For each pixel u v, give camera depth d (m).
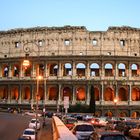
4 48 163.88
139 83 147.75
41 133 75.00
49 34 155.75
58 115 119.75
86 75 148.38
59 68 150.25
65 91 152.62
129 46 152.50
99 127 89.44
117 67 147.88
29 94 158.25
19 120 105.50
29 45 157.88
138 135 62.47
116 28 152.88
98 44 152.38
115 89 147.12
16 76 157.50
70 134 22.94
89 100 146.38
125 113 147.00
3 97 162.62
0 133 72.62
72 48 153.00
